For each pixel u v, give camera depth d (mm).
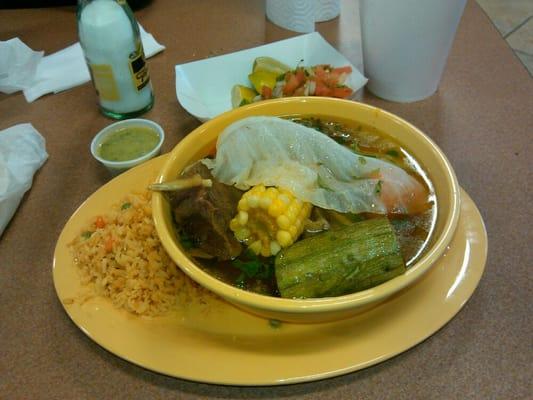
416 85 1019
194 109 995
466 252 689
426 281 660
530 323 664
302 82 989
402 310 635
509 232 779
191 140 748
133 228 729
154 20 1342
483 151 926
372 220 668
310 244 653
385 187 729
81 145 981
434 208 702
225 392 609
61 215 846
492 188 853
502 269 727
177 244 635
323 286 618
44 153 941
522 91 1066
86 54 965
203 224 688
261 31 1292
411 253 667
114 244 712
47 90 1108
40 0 1380
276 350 612
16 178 846
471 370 619
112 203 793
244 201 675
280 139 738
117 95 1000
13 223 834
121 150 917
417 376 616
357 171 747
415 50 948
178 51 1227
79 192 886
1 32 1290
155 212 646
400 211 726
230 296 558
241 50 1216
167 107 1065
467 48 1195
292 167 721
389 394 602
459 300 641
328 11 1299
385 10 914
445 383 608
